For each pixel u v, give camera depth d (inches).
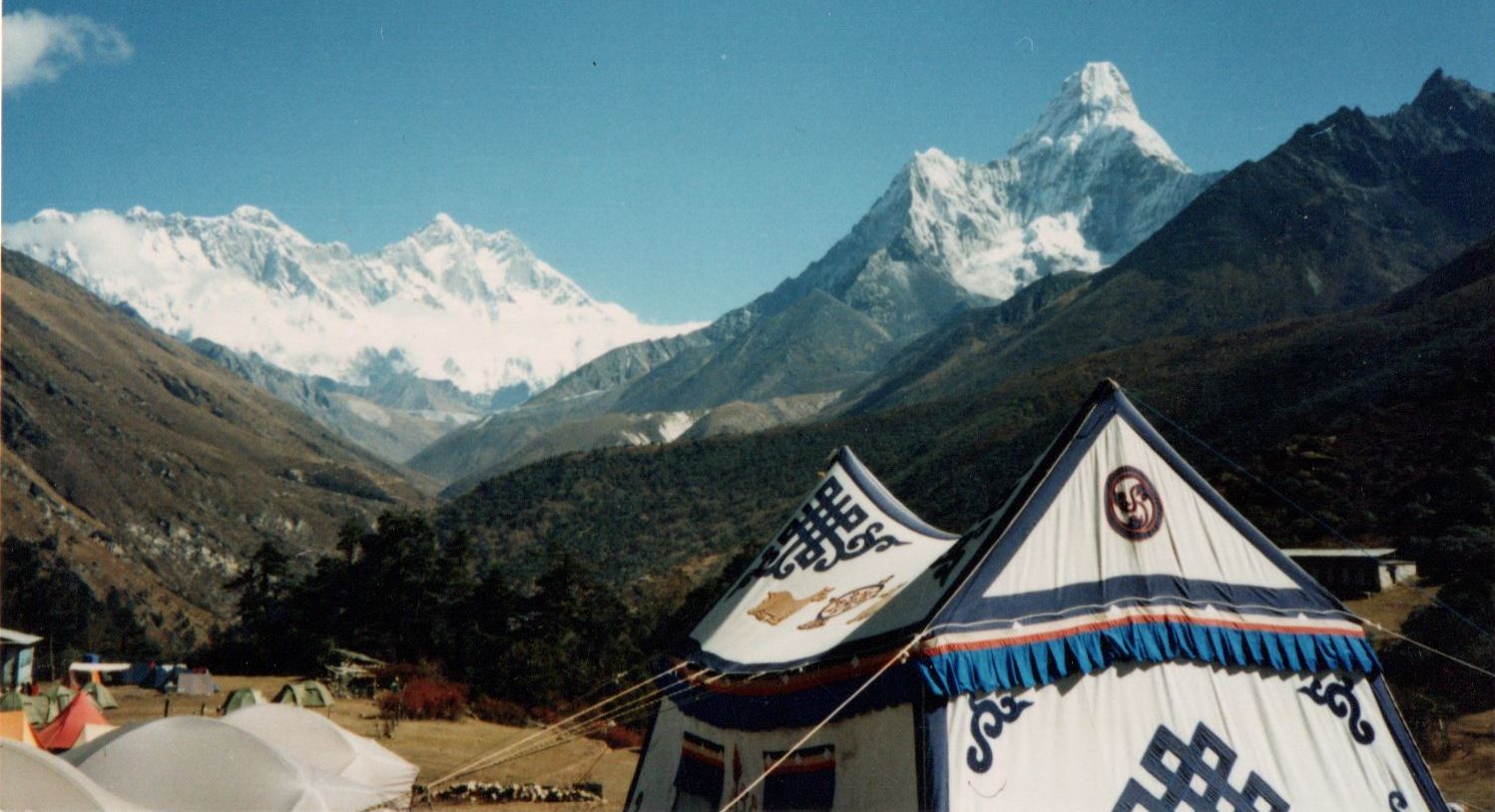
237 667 2605.8
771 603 772.0
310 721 954.1
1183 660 594.2
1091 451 621.0
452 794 1151.0
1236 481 2977.4
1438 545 1968.5
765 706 653.3
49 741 1238.9
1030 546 593.0
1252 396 4554.6
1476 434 2738.7
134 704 1998.0
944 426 7263.8
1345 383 4116.6
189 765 762.2
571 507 7086.6
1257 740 588.4
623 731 1549.0
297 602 2792.8
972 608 567.2
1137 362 6835.6
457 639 2536.9
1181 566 610.2
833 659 610.5
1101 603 588.4
